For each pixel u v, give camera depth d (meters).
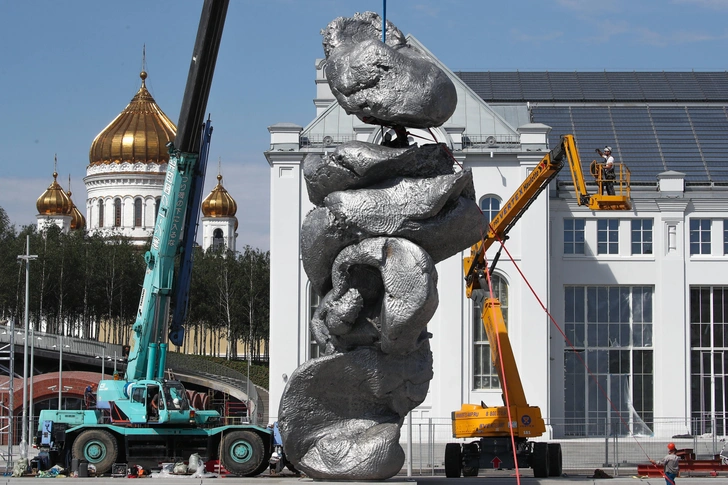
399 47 21.58
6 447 45.56
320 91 56.47
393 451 19.94
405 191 19.55
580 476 30.66
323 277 20.62
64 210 119.19
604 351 48.88
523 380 46.31
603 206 31.92
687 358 48.72
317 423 20.52
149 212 115.12
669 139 55.19
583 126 56.56
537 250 46.91
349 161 19.83
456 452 30.56
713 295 49.47
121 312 86.06
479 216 19.95
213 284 91.88
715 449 40.72
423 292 19.08
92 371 69.06
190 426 32.00
